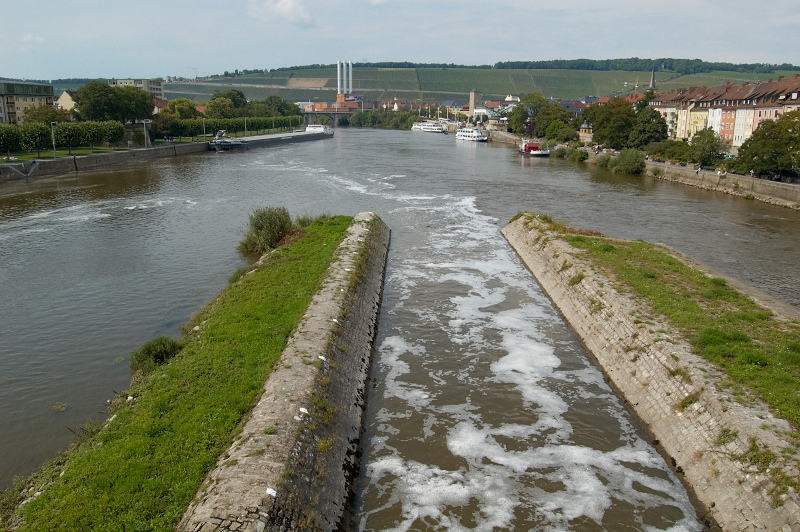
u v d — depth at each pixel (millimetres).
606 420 25469
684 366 24688
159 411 21453
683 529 19125
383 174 104750
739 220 65250
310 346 26469
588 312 34219
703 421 22047
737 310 31609
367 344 31484
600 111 139375
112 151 125000
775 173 83438
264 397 21969
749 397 22094
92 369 28828
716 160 96562
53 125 115062
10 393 26469
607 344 30625
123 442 19594
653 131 127250
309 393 22438
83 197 76625
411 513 19609
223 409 21344
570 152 135000
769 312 31203
